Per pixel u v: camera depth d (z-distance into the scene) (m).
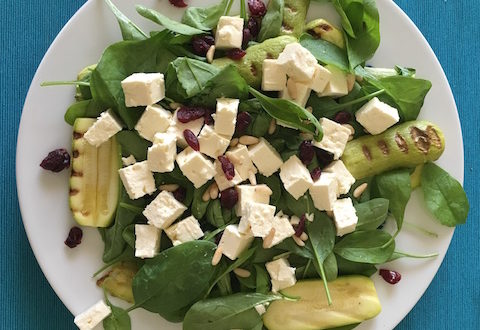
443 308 0.33
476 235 0.34
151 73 0.29
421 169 0.30
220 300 0.29
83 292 0.30
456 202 0.30
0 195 0.32
